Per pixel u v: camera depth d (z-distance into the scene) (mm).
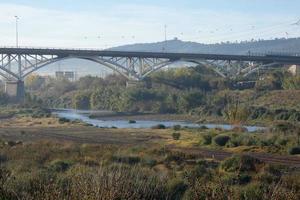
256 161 26641
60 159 26281
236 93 113562
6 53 110438
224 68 128375
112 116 107625
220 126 78812
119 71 122500
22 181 8469
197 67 143250
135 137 56500
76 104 139375
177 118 100750
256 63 128250
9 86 116312
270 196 6895
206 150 43062
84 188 6113
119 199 6074
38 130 67062
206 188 6961
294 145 41781
